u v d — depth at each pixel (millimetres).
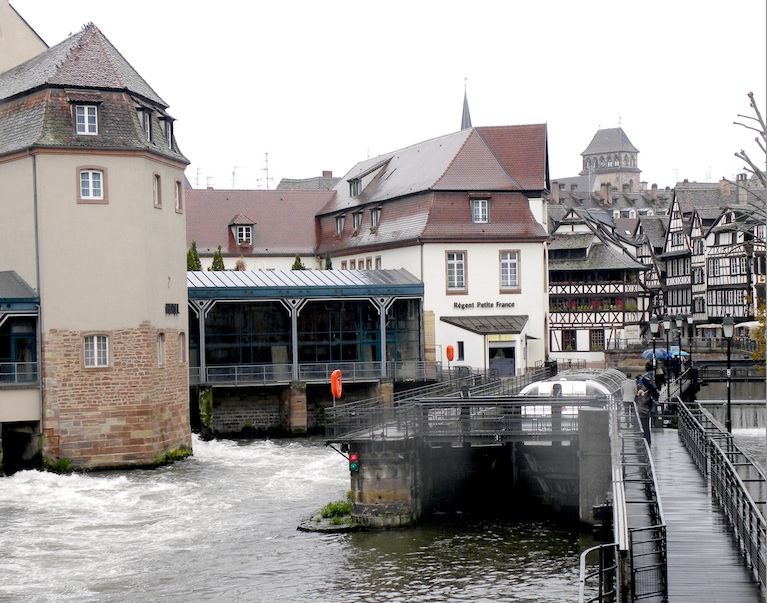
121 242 41594
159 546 29297
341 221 75375
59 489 37156
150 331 42125
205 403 51438
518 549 28031
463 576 25656
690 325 95875
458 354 59781
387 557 27484
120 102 42438
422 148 70438
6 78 46469
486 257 61000
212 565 27281
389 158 74938
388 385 55500
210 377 53188
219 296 53219
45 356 40688
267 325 58531
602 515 28656
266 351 58531
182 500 35250
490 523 31141
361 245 68125
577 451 30625
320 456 45156
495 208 61875
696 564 20734
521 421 31266
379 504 30391
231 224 78688
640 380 43250
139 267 41844
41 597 24922
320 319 59750
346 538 29547
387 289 58000
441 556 27438
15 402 40188
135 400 41562
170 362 43844
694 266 96688
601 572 18984
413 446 30781
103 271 41375
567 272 85375
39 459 40594
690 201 100812
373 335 60594
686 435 35625
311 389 56000
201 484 38094
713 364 65875
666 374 58438
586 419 29516
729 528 23391
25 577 26516
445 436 31047
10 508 34281
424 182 63531
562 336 85500
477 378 49438
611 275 85000
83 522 32281
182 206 45719
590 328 85125
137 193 41906
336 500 34625
